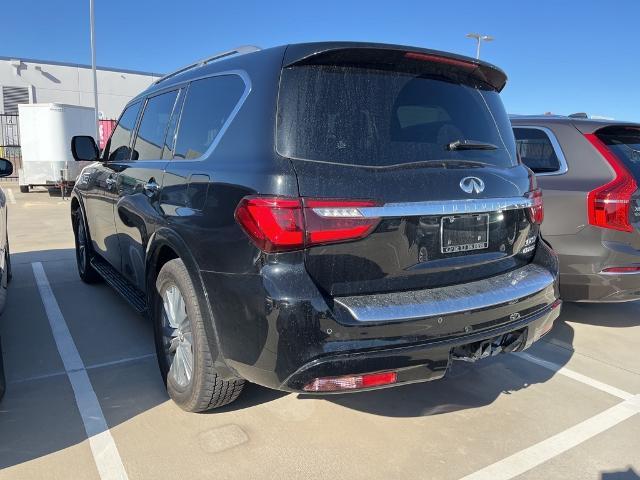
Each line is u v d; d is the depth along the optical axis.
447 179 2.58
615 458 2.77
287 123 2.42
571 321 4.89
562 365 3.92
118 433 2.86
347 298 2.35
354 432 2.94
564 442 2.90
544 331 3.00
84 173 5.40
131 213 3.72
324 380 2.25
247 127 2.58
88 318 4.70
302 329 2.22
